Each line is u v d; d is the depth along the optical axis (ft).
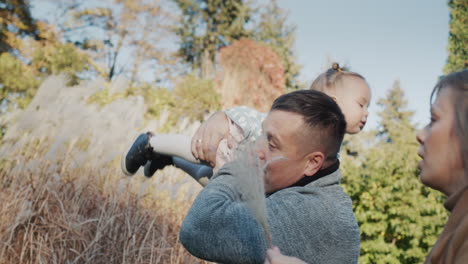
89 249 8.34
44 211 8.73
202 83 34.91
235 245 3.56
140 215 9.84
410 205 24.06
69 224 8.32
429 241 23.24
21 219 8.43
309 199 3.79
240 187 3.34
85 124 11.34
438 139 2.90
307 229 3.63
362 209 24.77
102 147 11.27
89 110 11.85
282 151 3.77
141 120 12.98
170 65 65.00
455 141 2.83
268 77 26.63
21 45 38.70
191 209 3.89
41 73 36.40
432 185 2.99
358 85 6.50
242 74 26.07
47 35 42.73
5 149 10.86
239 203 3.80
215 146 5.55
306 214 3.67
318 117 3.81
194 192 11.53
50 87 11.30
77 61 38.70
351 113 6.40
